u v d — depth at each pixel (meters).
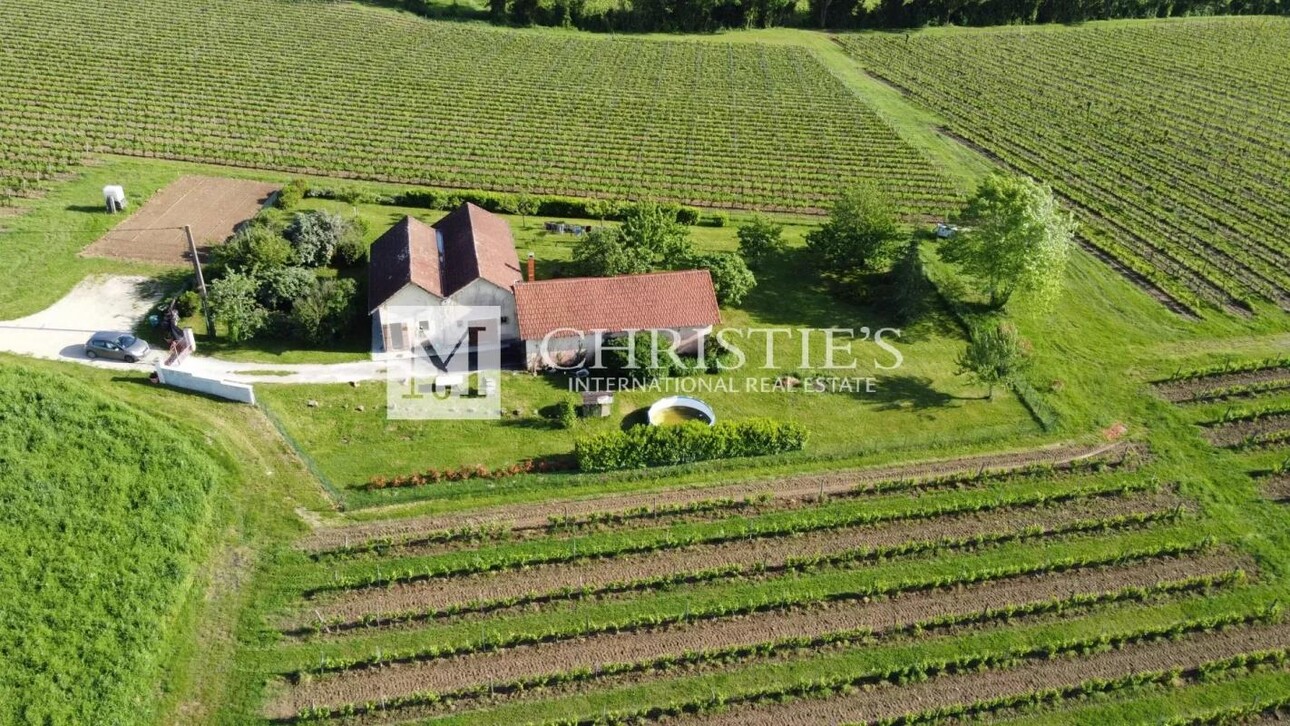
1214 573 44.94
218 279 59.44
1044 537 46.59
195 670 38.06
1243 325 66.88
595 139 99.69
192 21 131.88
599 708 37.53
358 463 48.78
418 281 56.06
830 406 55.66
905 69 138.62
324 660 38.41
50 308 58.81
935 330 64.62
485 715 37.03
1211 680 39.78
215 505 45.34
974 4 167.25
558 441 51.41
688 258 64.88
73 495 43.94
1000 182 63.06
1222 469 51.91
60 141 85.50
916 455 51.91
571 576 43.28
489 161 91.19
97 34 121.06
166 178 80.06
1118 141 107.81
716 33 156.88
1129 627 41.88
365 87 111.50
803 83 128.12
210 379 51.47
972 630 41.56
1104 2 173.00
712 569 43.66
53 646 37.91
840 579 43.75
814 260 73.38
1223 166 100.12
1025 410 56.12
